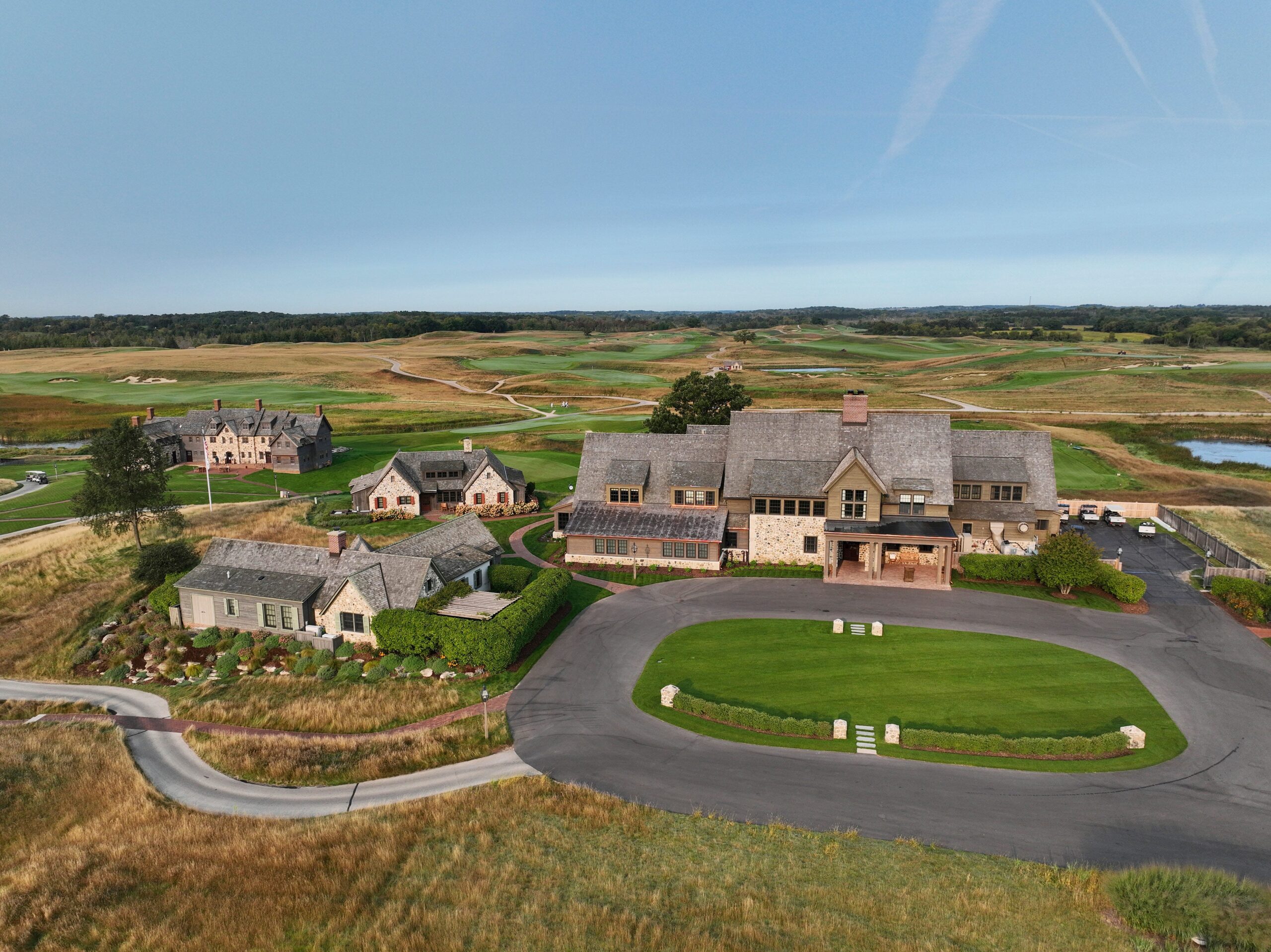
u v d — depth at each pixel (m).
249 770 32.91
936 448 57.34
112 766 33.41
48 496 85.38
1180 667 39.94
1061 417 131.25
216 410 109.88
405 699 38.22
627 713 36.31
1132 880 23.05
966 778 30.62
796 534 57.22
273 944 22.22
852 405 59.75
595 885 24.27
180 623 49.44
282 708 38.12
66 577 57.69
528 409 161.50
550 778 31.11
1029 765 31.36
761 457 59.91
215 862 26.27
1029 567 51.72
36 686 43.19
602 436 65.38
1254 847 26.23
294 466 98.06
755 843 26.53
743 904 22.97
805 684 38.69
